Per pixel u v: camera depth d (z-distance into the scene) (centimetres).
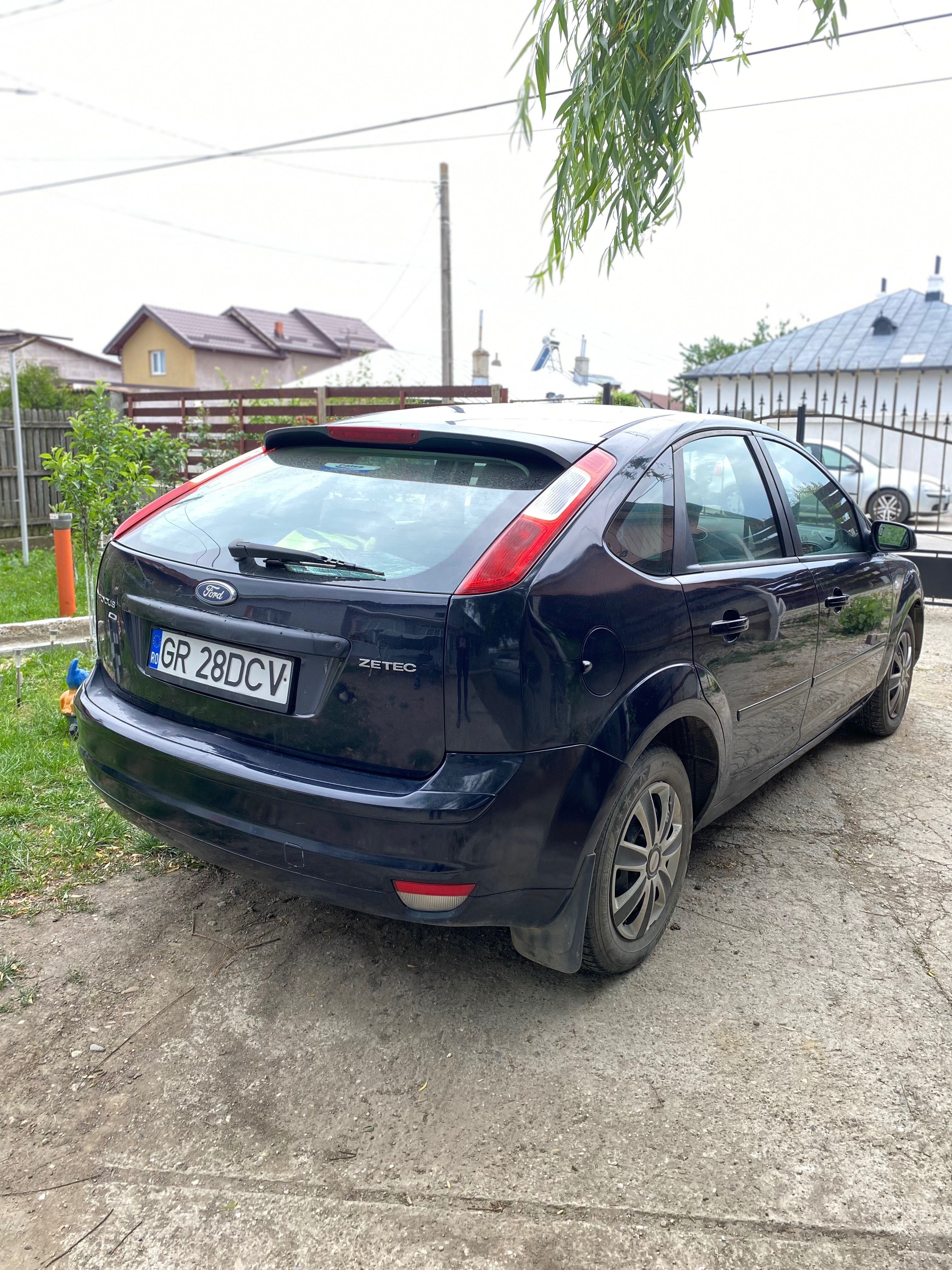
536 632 216
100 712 266
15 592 812
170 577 253
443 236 2278
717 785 305
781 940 303
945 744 505
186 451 994
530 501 235
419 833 212
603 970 268
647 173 401
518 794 216
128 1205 195
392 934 298
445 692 211
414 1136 216
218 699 242
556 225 416
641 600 250
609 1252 186
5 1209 193
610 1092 231
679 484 289
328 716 223
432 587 215
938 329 2780
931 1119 225
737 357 2922
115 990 265
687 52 371
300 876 229
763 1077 238
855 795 429
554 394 1864
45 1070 233
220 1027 251
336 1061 240
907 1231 192
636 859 267
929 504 1577
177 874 329
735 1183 204
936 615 886
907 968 289
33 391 2452
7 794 374
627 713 241
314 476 269
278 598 229
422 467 257
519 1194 200
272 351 4438
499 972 281
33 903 307
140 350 4312
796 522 371
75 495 692
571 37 385
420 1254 185
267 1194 199
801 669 352
